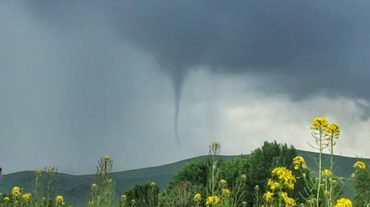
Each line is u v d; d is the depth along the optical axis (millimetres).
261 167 52188
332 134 12375
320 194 12930
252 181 50844
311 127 12508
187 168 54125
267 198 16562
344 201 12242
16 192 22391
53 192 20984
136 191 40562
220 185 19797
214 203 19312
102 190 18438
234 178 50812
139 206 29578
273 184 14703
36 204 20281
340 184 12469
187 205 27078
